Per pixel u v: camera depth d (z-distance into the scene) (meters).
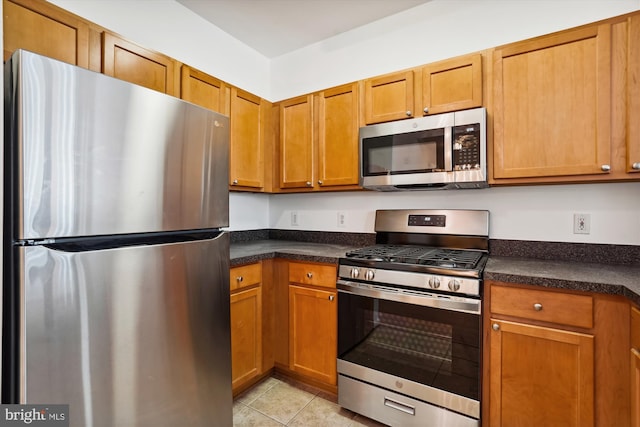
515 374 1.39
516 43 1.61
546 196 1.79
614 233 1.63
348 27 2.37
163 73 1.71
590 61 1.45
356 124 2.09
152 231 1.16
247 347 1.93
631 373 1.16
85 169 0.98
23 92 0.86
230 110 2.12
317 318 1.94
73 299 0.95
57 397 0.92
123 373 1.06
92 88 0.99
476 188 1.96
